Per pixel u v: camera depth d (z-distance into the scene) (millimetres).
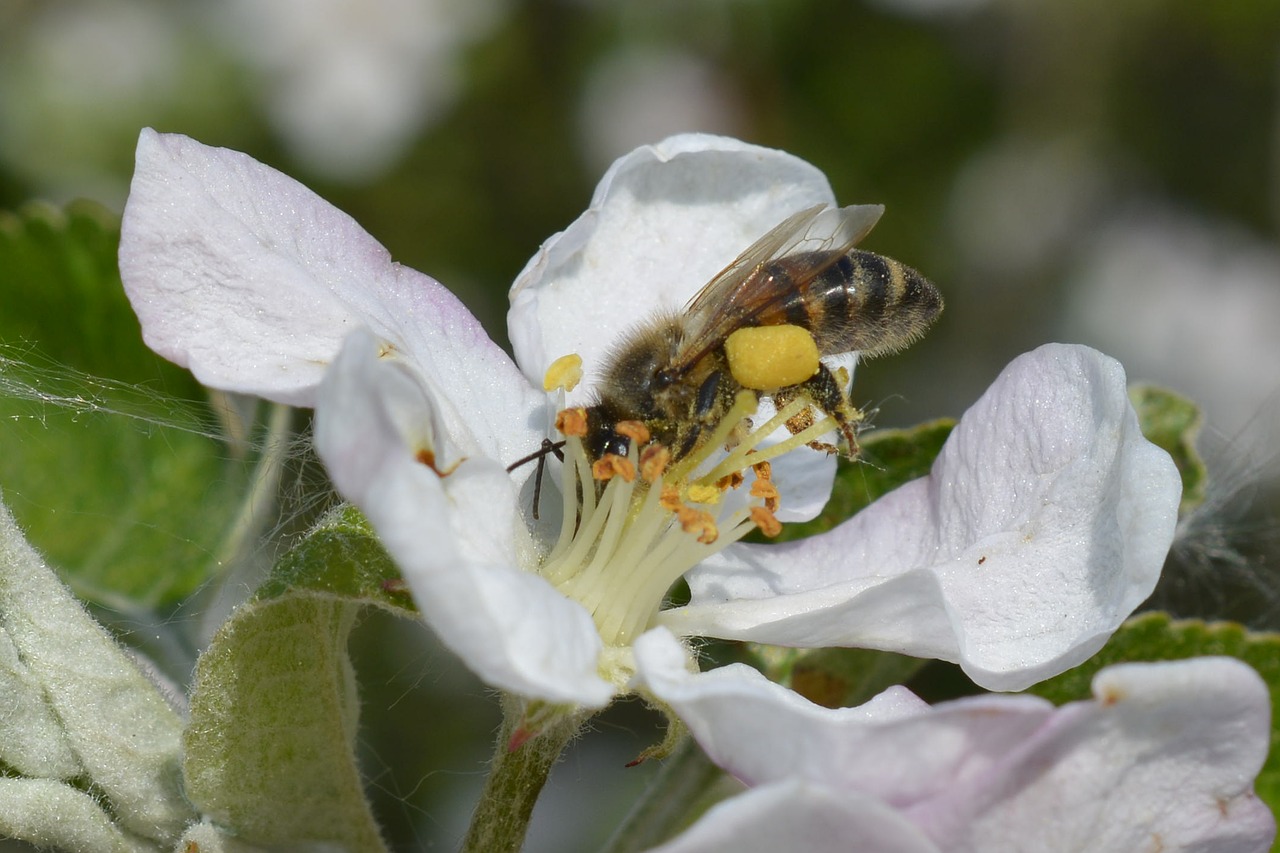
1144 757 122
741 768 126
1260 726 122
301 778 134
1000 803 122
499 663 124
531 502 139
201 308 134
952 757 122
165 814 136
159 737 136
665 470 140
